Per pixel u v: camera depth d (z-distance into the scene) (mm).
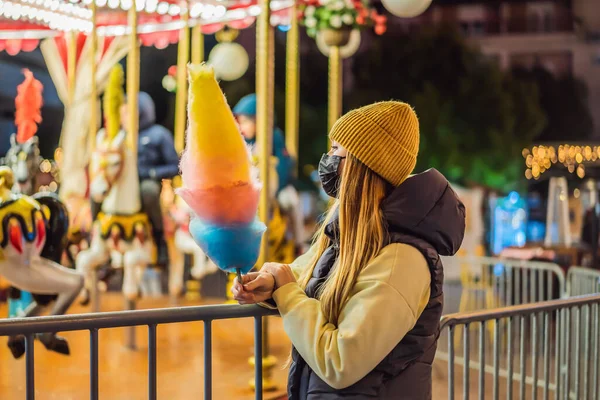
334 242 2229
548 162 22812
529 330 7055
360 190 2094
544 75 29531
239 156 1939
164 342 6355
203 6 7711
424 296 2035
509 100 21188
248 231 2023
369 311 1932
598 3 29859
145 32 9562
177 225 8516
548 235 11523
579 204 13484
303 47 21312
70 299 4785
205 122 1900
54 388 4875
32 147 5191
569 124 28594
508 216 21484
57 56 9414
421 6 5949
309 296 2207
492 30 30812
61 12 7348
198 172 1940
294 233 7988
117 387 4902
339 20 7527
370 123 2098
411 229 2066
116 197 6137
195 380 5121
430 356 2098
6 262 4488
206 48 17203
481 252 14602
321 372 1972
